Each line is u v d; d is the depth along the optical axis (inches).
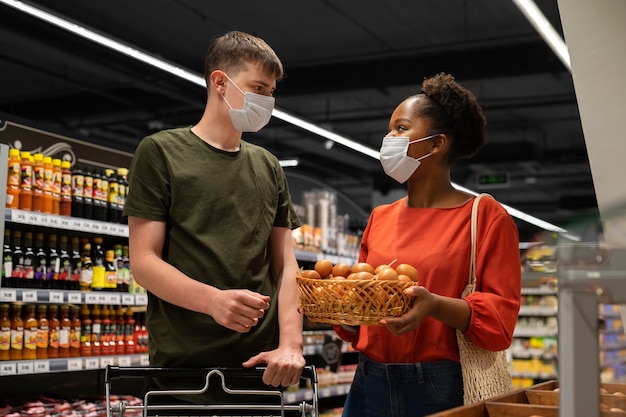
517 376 380.8
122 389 205.0
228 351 81.7
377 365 83.8
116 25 378.0
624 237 45.7
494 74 402.6
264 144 652.1
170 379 81.5
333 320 71.3
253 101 85.1
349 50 414.6
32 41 383.2
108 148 206.2
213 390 81.7
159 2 347.9
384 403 82.7
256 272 85.5
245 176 86.4
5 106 520.4
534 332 380.5
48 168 166.9
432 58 412.8
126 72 444.8
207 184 83.3
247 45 86.1
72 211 173.2
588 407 39.8
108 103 511.8
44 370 160.2
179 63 429.4
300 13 361.4
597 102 69.9
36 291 157.8
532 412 59.1
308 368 78.5
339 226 284.7
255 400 82.8
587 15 70.9
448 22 372.2
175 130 86.3
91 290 179.3
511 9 354.3
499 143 621.6
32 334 162.7
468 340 80.7
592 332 40.3
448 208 86.6
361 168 745.0
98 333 182.1
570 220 842.2
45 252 172.2
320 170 751.7
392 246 86.7
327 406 260.1
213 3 347.9
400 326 70.2
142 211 81.0
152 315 83.8
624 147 68.3
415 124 87.5
